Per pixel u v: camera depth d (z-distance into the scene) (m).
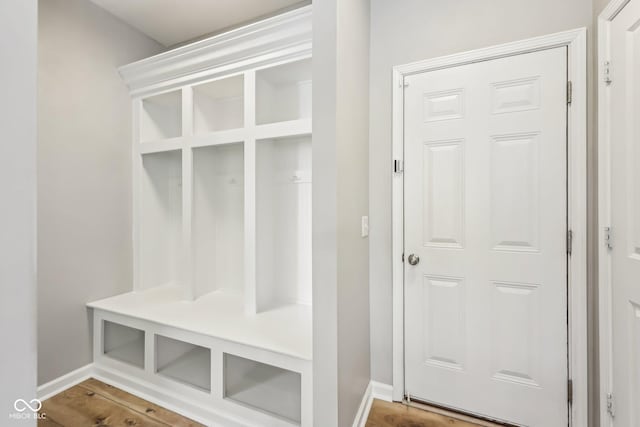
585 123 1.37
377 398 1.78
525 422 1.49
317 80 1.25
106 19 2.15
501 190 1.52
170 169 2.61
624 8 1.15
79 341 2.00
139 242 2.36
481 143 1.55
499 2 1.51
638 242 1.09
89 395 1.85
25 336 0.34
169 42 2.55
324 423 1.25
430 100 1.65
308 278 2.11
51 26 1.85
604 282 1.27
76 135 1.99
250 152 1.92
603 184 1.27
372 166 1.79
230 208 2.40
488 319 1.56
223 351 1.58
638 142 1.09
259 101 2.00
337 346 1.24
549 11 1.43
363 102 1.65
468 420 1.58
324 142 1.25
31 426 0.35
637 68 1.09
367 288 1.75
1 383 0.33
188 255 2.17
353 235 1.47
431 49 1.65
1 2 0.33
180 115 2.61
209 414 1.61
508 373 1.52
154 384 1.81
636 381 1.10
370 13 1.79
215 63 1.98
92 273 2.09
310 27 1.68
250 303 1.92
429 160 1.66
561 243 1.42
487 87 1.54
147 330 1.83
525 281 1.48
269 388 1.70
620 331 1.18
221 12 2.16
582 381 1.37
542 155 1.44
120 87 2.27
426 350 1.68
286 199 2.17
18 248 0.34
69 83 1.95
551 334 1.44
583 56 1.36
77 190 2.00
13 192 0.34
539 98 1.44
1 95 0.33
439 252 1.65
